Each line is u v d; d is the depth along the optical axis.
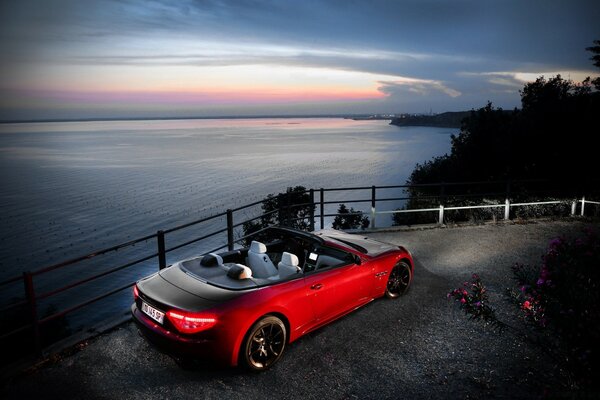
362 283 5.41
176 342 3.80
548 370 4.24
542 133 15.39
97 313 67.06
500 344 4.80
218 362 3.90
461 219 12.42
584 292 3.16
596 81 15.30
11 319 17.94
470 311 4.00
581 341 3.05
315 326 4.88
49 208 189.38
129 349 4.60
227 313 3.85
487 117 19.22
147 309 4.19
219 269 4.54
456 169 18.89
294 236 5.57
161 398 3.76
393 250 6.06
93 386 3.92
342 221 26.11
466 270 7.39
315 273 4.83
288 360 4.46
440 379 4.13
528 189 14.23
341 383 4.04
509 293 3.97
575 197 12.69
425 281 6.84
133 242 5.35
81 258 4.69
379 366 4.36
